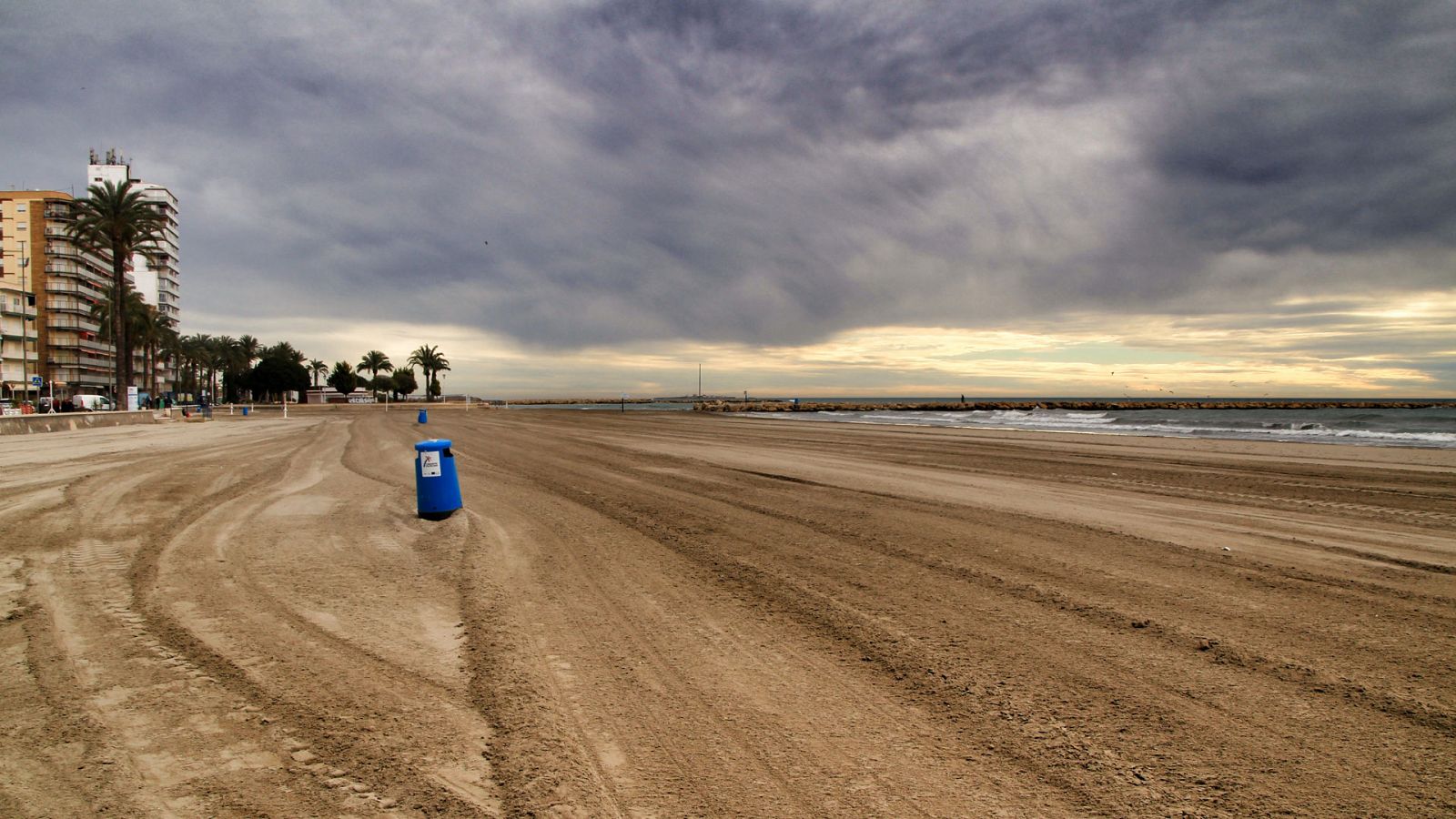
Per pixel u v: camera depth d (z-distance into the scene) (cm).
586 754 333
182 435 2920
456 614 547
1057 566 689
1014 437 2822
